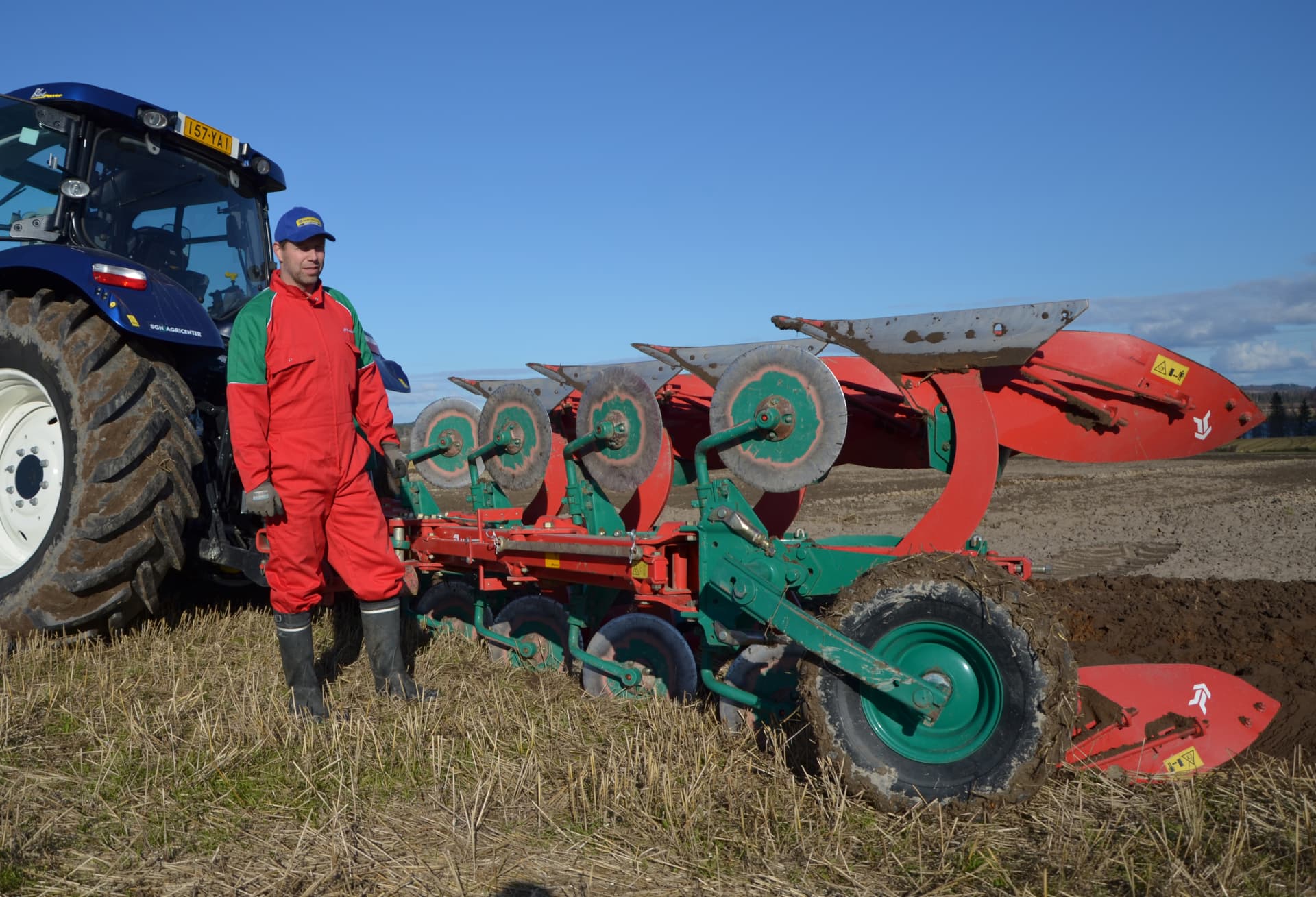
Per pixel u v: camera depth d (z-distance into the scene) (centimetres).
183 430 451
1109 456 345
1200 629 471
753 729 324
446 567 475
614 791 273
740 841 246
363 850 244
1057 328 294
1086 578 634
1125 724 297
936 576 274
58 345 439
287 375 356
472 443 563
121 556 432
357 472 378
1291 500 1317
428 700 368
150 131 514
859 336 335
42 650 425
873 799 268
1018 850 239
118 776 290
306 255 360
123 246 510
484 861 238
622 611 444
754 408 336
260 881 228
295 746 319
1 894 218
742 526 314
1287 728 319
